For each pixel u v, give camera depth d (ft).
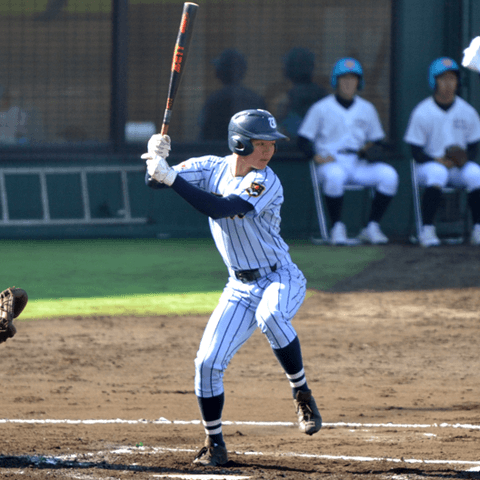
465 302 108.47
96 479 44.93
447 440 54.44
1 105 170.40
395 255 143.23
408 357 81.05
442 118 153.89
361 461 49.11
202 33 171.12
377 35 170.81
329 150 154.71
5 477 45.06
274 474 46.29
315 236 167.12
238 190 46.93
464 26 163.73
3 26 170.09
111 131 169.99
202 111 171.12
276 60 171.22
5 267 130.72
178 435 55.62
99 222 165.58
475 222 155.84
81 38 170.91
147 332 90.94
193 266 133.49
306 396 49.90
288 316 48.08
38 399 65.67
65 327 92.53
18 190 165.89
